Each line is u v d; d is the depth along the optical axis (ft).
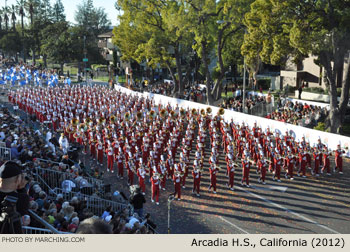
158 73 263.90
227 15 140.87
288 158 84.43
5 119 95.61
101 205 56.13
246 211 68.49
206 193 76.89
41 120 123.65
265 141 97.96
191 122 110.73
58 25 278.05
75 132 103.19
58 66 333.21
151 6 162.09
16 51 347.56
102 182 69.46
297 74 183.83
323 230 61.26
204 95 177.37
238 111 138.00
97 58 288.10
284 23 107.96
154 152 87.76
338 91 152.46
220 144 108.17
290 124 110.63
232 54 188.34
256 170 90.74
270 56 112.16
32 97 136.36
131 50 180.04
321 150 87.40
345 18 97.66
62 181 57.88
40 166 57.72
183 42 168.45
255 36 112.98
